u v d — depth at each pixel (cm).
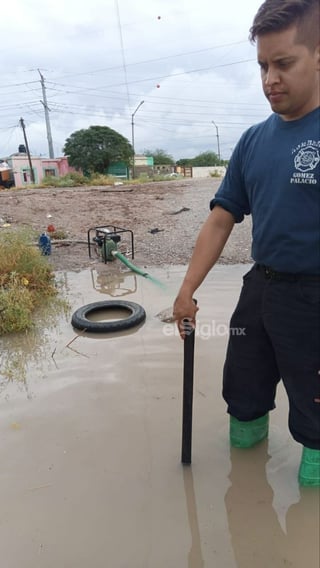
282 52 165
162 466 247
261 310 213
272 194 191
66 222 1047
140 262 715
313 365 201
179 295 222
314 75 171
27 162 4106
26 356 392
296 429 220
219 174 2903
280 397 309
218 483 233
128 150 4125
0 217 1068
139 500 223
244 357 231
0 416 299
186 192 1473
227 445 262
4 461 254
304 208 183
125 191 1536
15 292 489
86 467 248
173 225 988
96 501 223
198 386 328
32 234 732
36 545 200
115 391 326
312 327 195
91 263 721
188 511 216
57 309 512
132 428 281
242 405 242
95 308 494
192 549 196
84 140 3975
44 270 609
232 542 200
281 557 192
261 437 261
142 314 461
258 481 234
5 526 210
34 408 307
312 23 162
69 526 209
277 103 176
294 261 190
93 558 193
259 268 213
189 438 241
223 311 473
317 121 179
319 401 207
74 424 287
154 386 331
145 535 204
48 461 253
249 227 909
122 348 400
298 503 220
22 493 230
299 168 180
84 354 391
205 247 222
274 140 191
